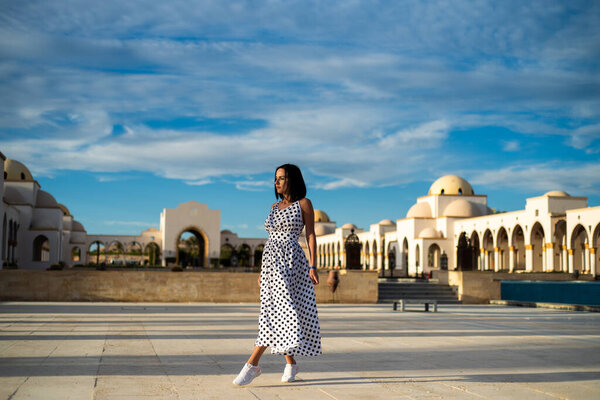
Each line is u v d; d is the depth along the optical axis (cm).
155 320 1189
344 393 468
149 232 9344
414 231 6556
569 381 541
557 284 3197
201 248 9112
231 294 1975
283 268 504
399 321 1273
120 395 444
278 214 519
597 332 1066
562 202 4919
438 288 2375
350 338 904
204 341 827
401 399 447
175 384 495
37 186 6172
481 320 1342
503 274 4034
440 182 6962
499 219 5581
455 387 500
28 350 700
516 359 689
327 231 10375
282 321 494
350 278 2092
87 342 790
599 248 5028
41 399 424
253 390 475
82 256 8819
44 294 1859
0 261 3744
